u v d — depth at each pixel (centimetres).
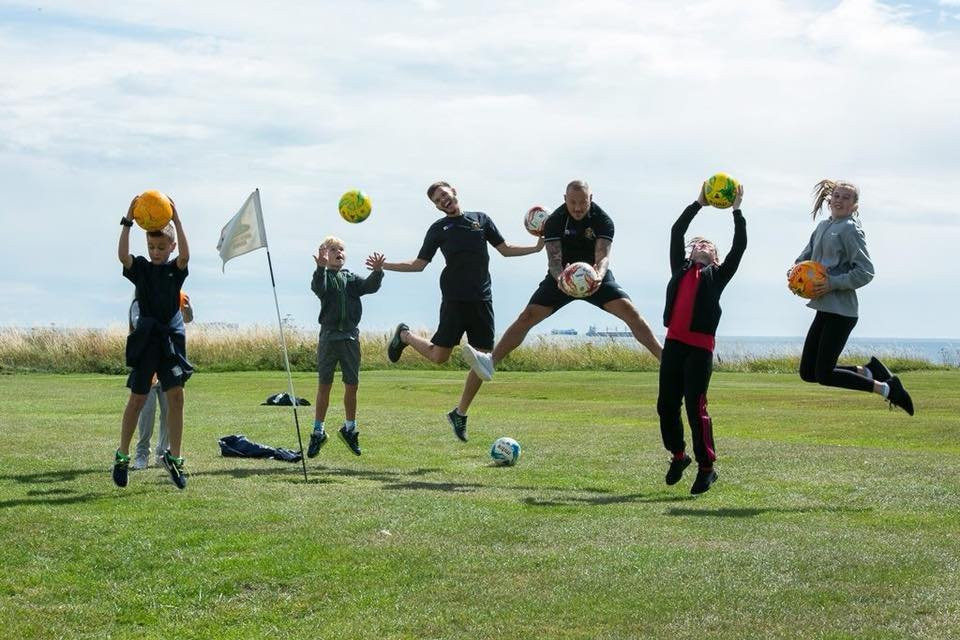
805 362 1078
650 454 1278
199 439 1409
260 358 3478
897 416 1750
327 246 1191
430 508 896
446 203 1190
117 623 648
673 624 617
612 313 1160
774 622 617
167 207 955
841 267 1034
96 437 1374
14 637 624
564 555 751
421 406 2067
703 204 988
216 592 686
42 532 797
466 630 617
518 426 1594
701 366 990
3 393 2314
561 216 1142
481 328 1216
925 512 915
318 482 1048
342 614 646
